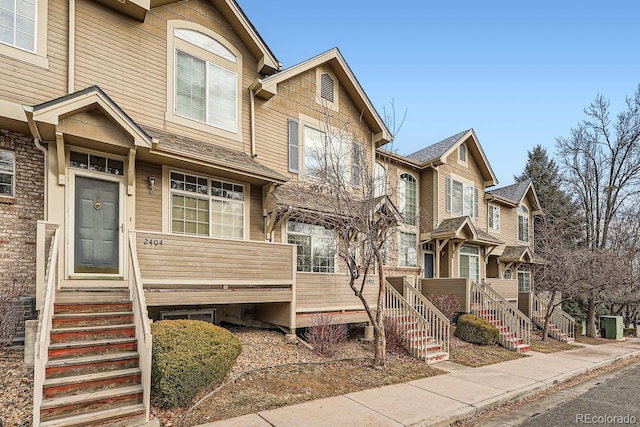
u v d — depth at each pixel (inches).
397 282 496.4
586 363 441.4
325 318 386.0
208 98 403.2
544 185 1263.5
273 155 453.1
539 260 850.1
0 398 205.0
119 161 327.0
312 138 491.5
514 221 894.4
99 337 241.4
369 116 539.5
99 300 276.4
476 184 786.2
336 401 255.4
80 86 320.5
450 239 661.3
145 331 212.4
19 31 295.9
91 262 305.6
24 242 293.3
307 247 473.4
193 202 374.6
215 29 417.7
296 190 446.9
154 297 288.4
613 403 291.6
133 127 296.7
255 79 449.7
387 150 548.1
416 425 222.2
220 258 326.3
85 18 329.1
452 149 700.7
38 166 304.8
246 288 342.3
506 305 586.2
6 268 283.4
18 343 276.2
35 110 252.1
